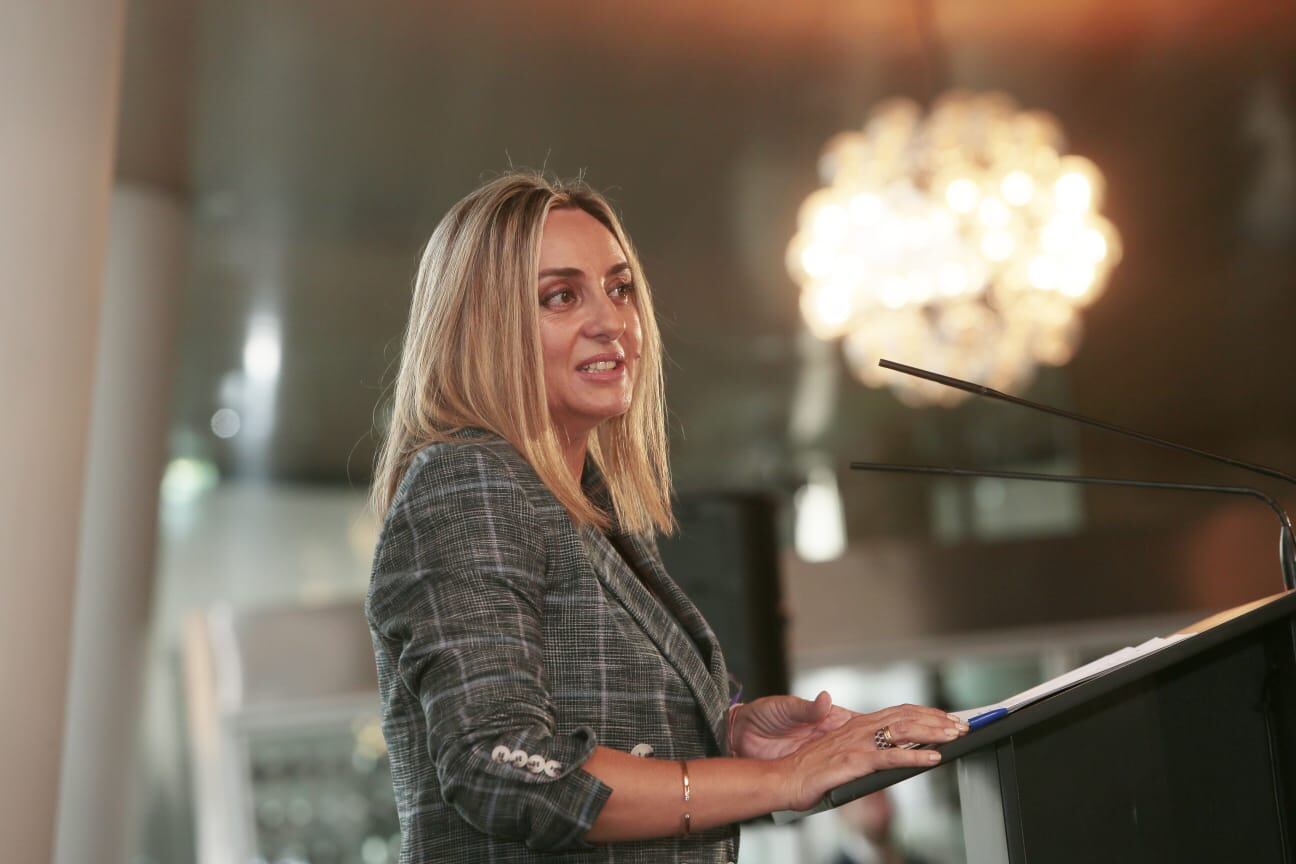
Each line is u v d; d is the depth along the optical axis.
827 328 14.51
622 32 13.25
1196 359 25.44
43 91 7.57
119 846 14.23
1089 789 3.26
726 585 11.43
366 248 18.36
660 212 17.97
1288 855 3.34
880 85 14.77
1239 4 13.63
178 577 28.69
